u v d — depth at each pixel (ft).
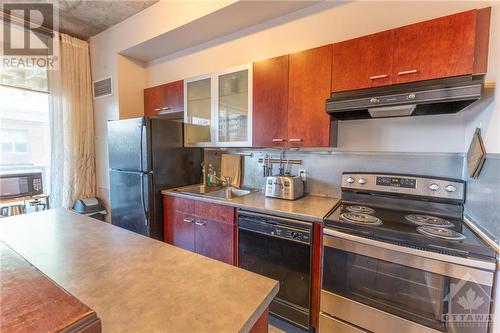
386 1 5.66
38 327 1.34
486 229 3.93
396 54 4.83
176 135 8.56
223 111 7.78
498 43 3.82
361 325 4.48
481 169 4.22
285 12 6.89
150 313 2.08
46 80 9.50
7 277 1.84
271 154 7.98
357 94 5.25
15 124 9.29
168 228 8.12
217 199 6.80
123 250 3.43
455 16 4.27
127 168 8.36
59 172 9.87
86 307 1.56
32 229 4.31
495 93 3.82
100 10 8.51
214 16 7.02
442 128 5.45
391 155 6.01
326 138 5.82
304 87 6.04
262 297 2.34
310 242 5.16
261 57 7.50
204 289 2.46
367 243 4.33
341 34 6.23
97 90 10.48
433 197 5.24
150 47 9.06
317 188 7.13
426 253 3.83
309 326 5.28
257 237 6.00
